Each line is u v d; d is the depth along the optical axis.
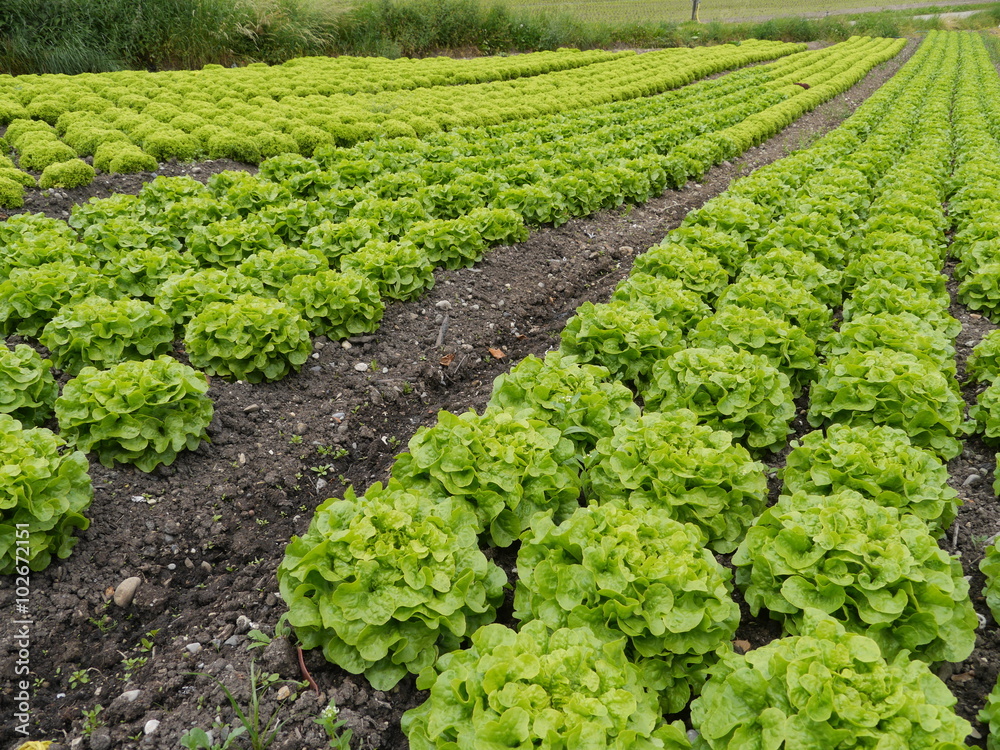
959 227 2.60
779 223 2.33
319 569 0.99
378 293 1.88
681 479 1.16
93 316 1.51
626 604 0.96
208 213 2.16
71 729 0.97
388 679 0.99
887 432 1.25
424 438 1.19
